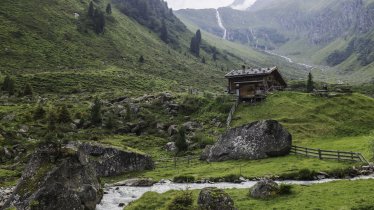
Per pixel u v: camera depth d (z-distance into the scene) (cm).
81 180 3916
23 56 17975
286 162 5694
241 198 3875
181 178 5291
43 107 10606
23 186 3691
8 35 19288
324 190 3838
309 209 3222
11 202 3606
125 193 4619
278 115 8806
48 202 3431
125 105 10700
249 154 6372
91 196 3853
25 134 8150
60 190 3519
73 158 3944
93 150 6253
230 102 9988
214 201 3042
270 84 10819
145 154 6481
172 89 16912
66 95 13625
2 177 5741
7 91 13125
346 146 6531
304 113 8744
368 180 4147
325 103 9200
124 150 6303
